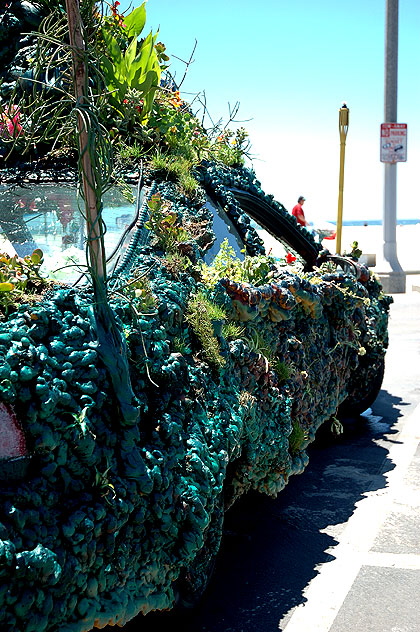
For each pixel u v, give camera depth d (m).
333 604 3.57
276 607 3.54
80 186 2.74
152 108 5.05
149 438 2.84
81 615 2.45
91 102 2.75
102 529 2.52
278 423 3.91
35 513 2.38
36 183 4.18
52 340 2.61
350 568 3.93
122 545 2.60
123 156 4.39
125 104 4.71
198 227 4.09
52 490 2.46
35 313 2.60
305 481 5.18
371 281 6.12
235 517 4.55
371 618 3.45
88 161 2.74
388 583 3.77
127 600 2.58
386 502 4.79
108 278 2.87
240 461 3.60
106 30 5.22
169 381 3.02
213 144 5.71
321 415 4.85
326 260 5.93
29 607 2.29
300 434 4.23
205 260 4.14
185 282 3.49
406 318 11.57
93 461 2.56
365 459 5.62
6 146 4.41
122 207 3.84
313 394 4.62
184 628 3.34
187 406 3.05
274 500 4.82
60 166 4.31
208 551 3.17
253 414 3.56
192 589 3.07
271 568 3.93
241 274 4.08
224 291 3.71
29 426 2.44
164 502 2.73
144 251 3.49
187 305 3.38
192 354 3.32
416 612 3.50
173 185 4.32
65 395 2.53
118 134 4.71
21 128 4.00
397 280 14.31
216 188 4.86
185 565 2.87
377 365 6.04
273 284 4.03
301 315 4.49
